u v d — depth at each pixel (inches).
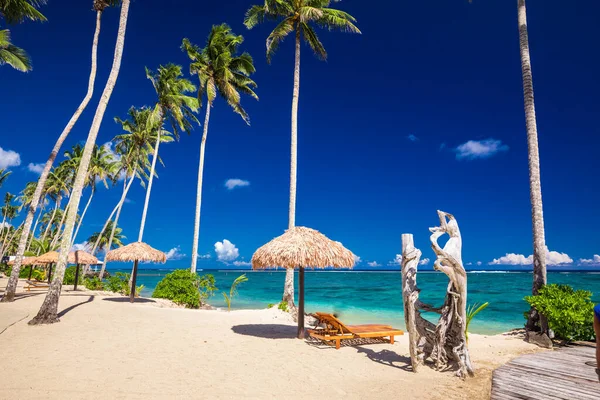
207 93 896.3
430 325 272.4
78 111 557.3
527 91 424.5
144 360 258.2
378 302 959.6
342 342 343.6
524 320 646.5
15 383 200.4
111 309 503.5
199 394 194.9
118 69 445.1
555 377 236.7
